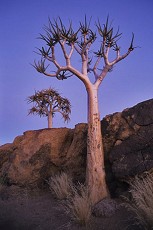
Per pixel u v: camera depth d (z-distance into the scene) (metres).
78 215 6.32
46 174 9.88
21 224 6.22
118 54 8.68
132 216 6.12
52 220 6.53
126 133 8.06
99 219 6.38
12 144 11.91
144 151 7.29
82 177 9.38
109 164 8.38
